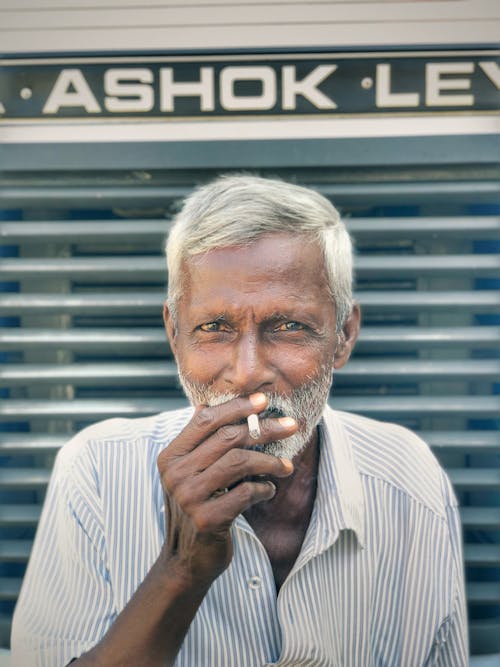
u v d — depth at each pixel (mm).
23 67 2182
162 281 2299
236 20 2137
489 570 2266
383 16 2129
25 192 2248
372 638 1431
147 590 1082
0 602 2258
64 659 1307
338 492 1367
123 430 1515
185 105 2182
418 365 2252
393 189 2223
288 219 1152
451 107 2166
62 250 2314
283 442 1199
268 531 1391
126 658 1084
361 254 2305
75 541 1367
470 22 2123
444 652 1452
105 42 2160
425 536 1460
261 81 2160
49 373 2260
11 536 2314
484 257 2252
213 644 1316
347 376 2256
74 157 2215
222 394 1188
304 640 1300
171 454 1045
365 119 2174
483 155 2180
